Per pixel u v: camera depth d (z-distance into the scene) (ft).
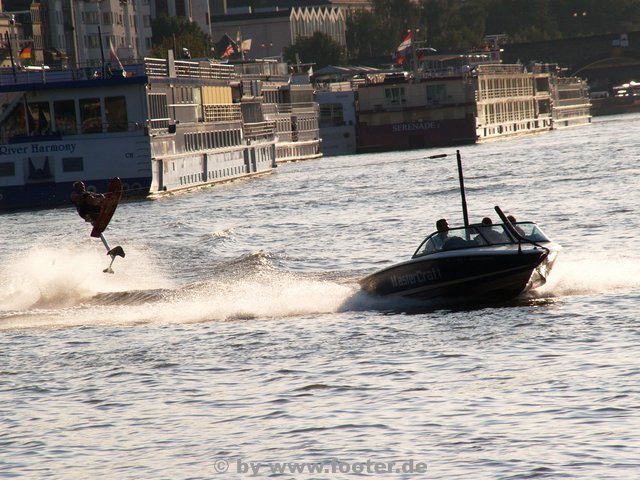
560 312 310.86
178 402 240.94
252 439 211.61
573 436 200.34
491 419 212.84
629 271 374.22
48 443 217.36
